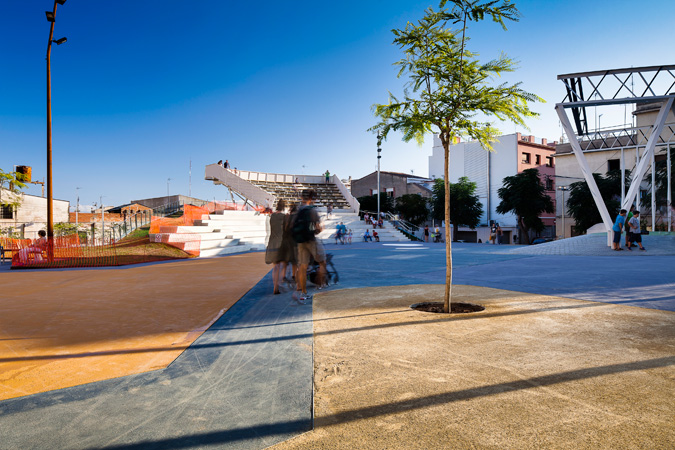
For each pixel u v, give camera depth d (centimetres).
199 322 487
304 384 288
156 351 373
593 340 378
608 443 199
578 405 242
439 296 637
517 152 4834
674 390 261
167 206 4962
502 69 514
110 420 237
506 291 677
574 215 3631
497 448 197
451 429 217
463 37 526
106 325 476
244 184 3581
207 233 1939
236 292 711
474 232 4981
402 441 206
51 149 1505
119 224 2595
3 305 607
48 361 347
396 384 282
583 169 1525
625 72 1416
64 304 611
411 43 543
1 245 1611
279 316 512
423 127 532
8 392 280
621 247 1486
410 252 1728
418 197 4841
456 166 5341
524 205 3928
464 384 279
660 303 551
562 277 837
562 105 1490
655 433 208
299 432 219
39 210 3469
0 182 3003
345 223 3177
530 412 235
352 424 226
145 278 929
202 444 207
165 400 264
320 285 745
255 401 261
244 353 362
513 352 347
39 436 218
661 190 2669
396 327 443
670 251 1387
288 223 682
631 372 293
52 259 1380
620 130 1870
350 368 318
